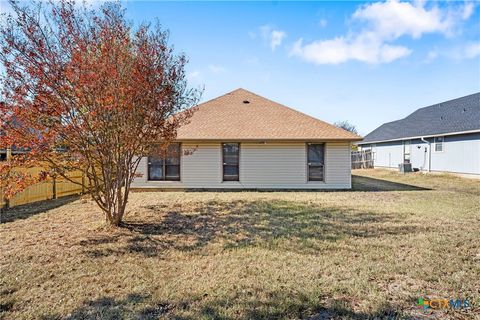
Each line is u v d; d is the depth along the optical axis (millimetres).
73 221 6738
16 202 8664
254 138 12289
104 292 3301
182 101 6719
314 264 4066
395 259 4234
